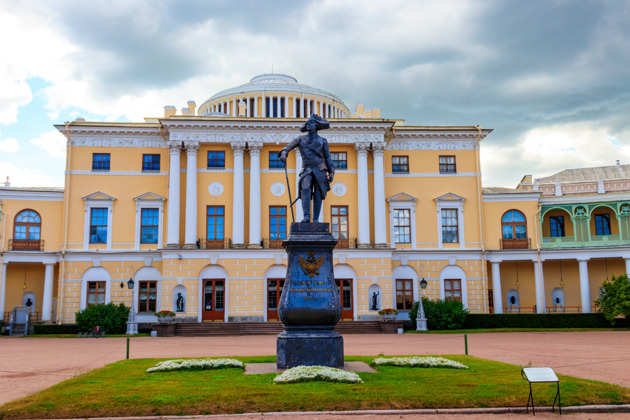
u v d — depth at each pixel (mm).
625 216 48969
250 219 45281
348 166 47188
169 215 44812
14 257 45250
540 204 49781
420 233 48031
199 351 26578
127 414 12625
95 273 45625
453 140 49312
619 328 41750
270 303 44125
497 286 48000
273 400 13203
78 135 47031
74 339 36531
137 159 47281
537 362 21750
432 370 17656
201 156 46531
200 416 12523
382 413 12742
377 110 51156
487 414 12961
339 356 16875
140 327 44562
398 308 46844
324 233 17203
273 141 46281
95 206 46531
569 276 50906
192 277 43594
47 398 13680
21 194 46312
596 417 12797
